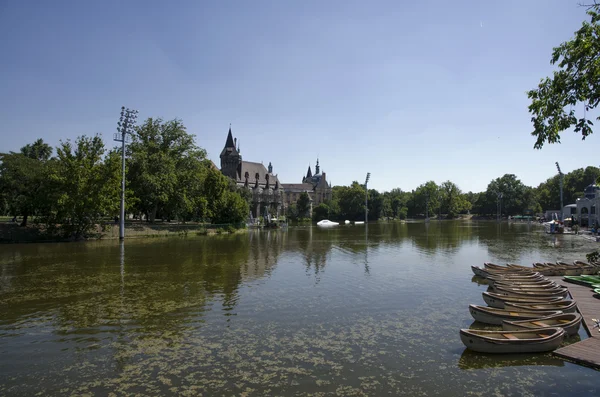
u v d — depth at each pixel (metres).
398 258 32.53
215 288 20.22
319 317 15.06
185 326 13.98
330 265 28.42
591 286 19.84
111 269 26.42
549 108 12.28
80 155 48.84
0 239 45.31
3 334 13.20
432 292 19.34
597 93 11.32
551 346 11.23
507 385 9.45
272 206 160.62
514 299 15.38
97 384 9.55
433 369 10.36
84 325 14.11
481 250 39.12
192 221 82.31
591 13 11.60
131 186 59.38
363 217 152.50
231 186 100.06
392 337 12.84
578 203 86.81
